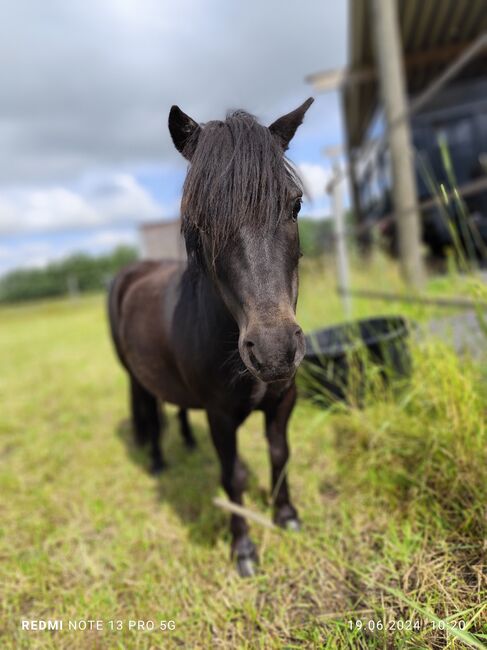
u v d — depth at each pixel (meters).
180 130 1.48
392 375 2.44
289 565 1.66
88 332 9.80
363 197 9.15
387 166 6.20
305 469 2.29
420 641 1.18
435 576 1.41
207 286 1.49
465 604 1.27
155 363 2.07
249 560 1.72
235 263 1.19
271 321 1.12
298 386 2.80
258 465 2.46
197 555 1.83
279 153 1.25
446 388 1.85
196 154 1.26
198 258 1.44
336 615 1.39
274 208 1.17
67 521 2.26
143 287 2.43
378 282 4.27
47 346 8.40
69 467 2.86
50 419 3.90
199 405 1.94
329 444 2.42
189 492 2.32
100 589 1.73
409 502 1.76
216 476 2.48
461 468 1.63
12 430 3.68
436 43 6.98
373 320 3.13
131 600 1.68
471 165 5.83
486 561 1.38
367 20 5.54
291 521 1.88
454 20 6.26
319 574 1.60
